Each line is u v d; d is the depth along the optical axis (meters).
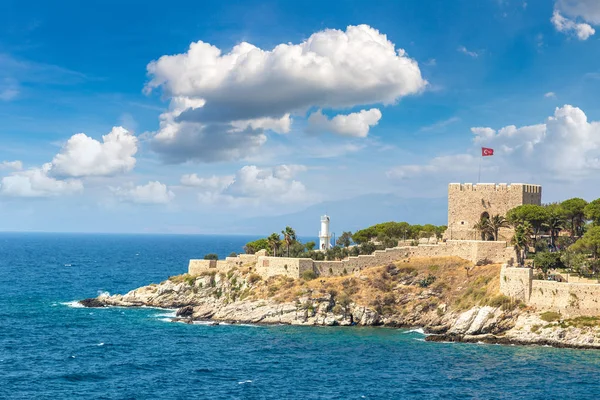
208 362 130.50
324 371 123.31
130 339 152.38
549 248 183.25
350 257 186.75
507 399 105.31
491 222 190.12
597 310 139.50
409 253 187.50
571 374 118.50
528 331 143.25
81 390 110.88
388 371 122.88
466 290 166.88
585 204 191.00
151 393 109.50
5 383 113.94
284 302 173.75
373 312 169.25
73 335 156.88
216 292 192.50
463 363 127.94
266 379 118.00
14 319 178.50
